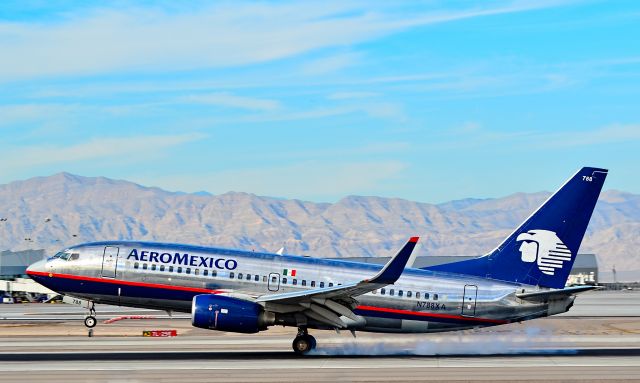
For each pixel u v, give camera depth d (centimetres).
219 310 9419
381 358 9538
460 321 10106
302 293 9306
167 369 8562
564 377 8025
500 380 7838
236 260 10212
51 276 10400
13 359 9419
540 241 10162
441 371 8444
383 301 10025
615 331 13288
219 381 7781
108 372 8362
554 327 13950
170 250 10331
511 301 10050
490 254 10281
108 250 10400
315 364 8962
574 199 10138
